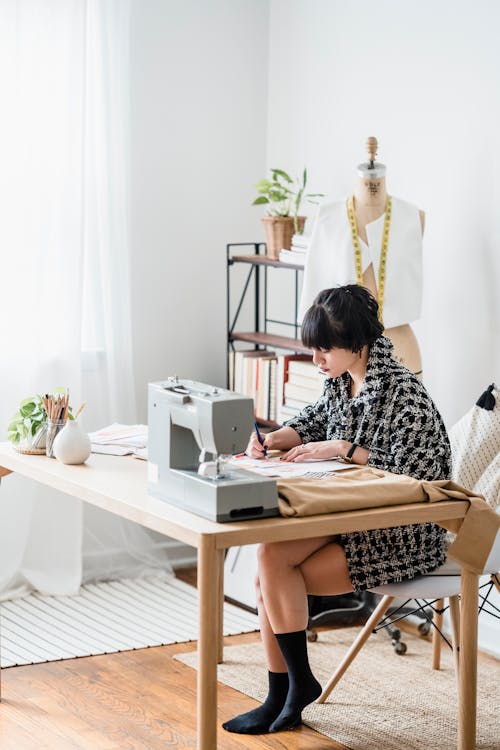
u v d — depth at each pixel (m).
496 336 4.21
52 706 3.70
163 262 5.26
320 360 3.37
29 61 4.62
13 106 4.62
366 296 3.37
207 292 5.40
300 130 5.21
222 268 5.43
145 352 5.26
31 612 4.65
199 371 5.42
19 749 3.37
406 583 3.25
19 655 4.16
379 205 4.20
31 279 4.70
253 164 5.44
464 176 4.32
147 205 5.18
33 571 4.88
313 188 5.14
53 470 3.30
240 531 2.66
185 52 5.20
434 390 4.50
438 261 4.45
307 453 3.30
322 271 4.29
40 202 4.68
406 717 3.66
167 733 3.50
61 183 4.72
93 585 5.03
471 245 4.30
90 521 5.04
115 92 4.86
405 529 3.22
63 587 4.88
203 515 2.76
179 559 5.34
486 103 4.21
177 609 4.73
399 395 3.29
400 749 3.42
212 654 2.69
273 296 5.44
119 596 4.89
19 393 4.74
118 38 4.84
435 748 3.44
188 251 5.32
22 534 4.82
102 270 4.93
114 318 4.96
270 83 5.40
